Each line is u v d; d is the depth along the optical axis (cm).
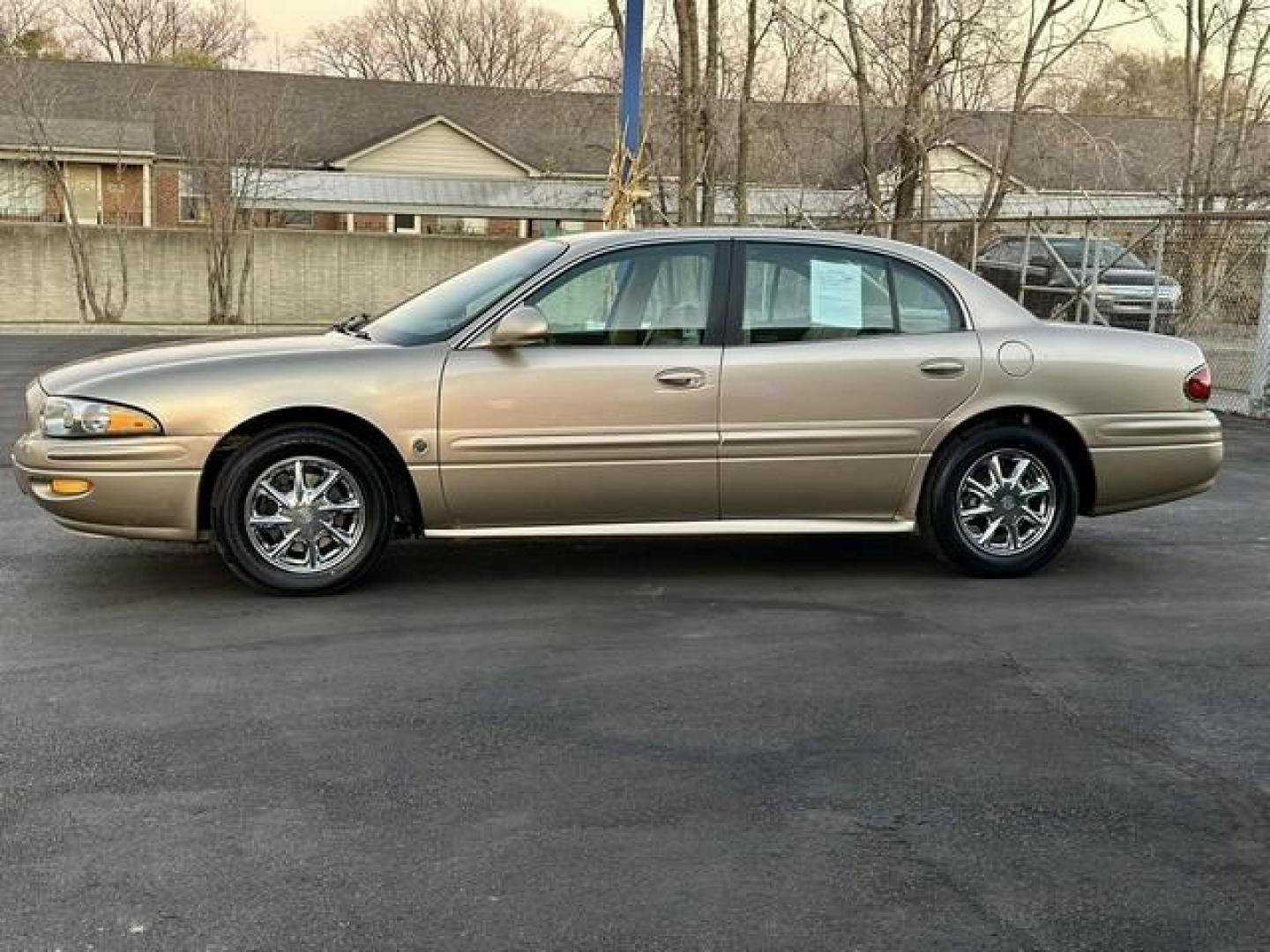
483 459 566
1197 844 349
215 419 546
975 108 2031
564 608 563
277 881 321
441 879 323
